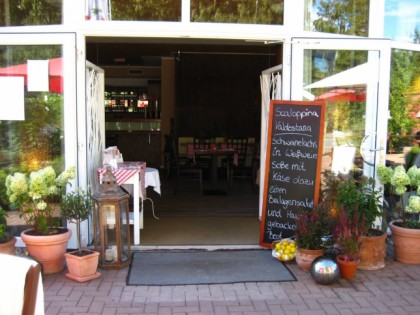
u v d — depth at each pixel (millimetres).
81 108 4266
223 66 10203
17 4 4281
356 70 4496
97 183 4625
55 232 3771
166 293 3395
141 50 9000
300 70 4398
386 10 4836
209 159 8750
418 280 3693
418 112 5012
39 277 1683
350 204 3912
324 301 3287
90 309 3119
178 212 6074
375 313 3111
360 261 3898
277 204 4352
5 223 3881
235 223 5438
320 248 3834
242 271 3836
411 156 5008
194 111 10305
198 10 4387
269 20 4477
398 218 4434
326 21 4551
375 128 4535
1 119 4289
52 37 4141
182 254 4273
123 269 3857
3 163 4352
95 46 8305
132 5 4352
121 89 12250
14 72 4242
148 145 10906
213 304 3225
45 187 3643
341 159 4598
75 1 4215
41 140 4312
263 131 5430
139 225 4809
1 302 1604
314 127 4223
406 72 4941
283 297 3348
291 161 4301
